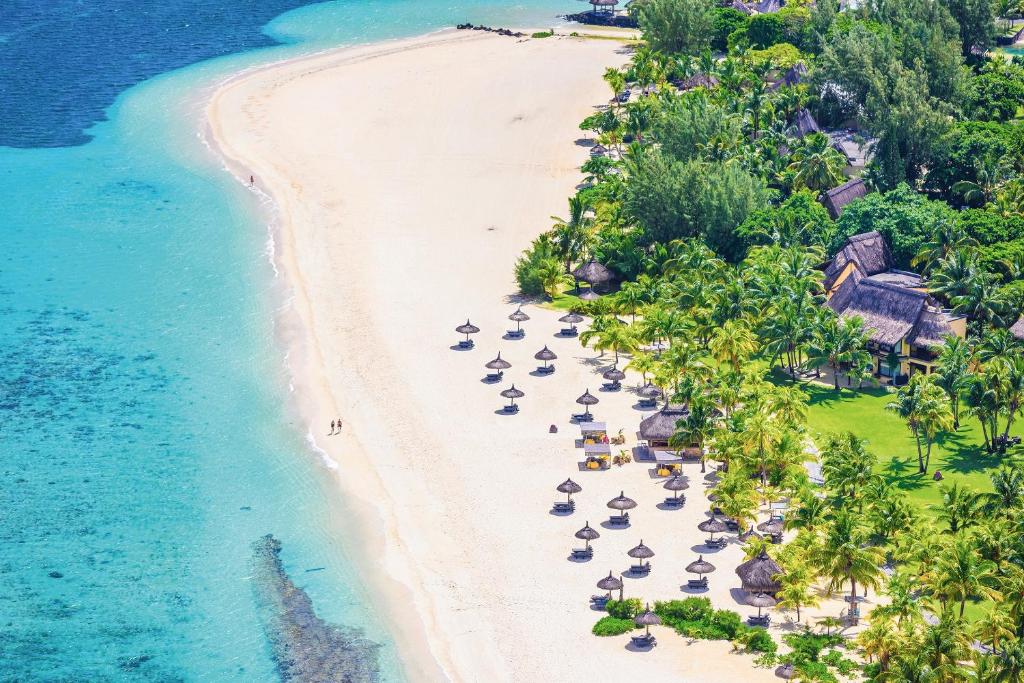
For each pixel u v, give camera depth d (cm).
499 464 16162
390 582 14138
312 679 12769
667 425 16250
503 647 13025
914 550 13025
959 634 11575
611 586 13362
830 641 12650
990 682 11225
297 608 13812
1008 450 16238
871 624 12038
